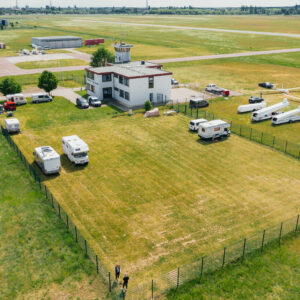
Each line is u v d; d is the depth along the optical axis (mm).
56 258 28266
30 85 93375
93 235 31234
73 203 36406
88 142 53188
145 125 61375
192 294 24891
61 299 24203
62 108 71375
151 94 74750
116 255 28719
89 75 80625
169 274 26703
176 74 109000
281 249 29516
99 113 68125
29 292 24797
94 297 24422
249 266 27562
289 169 44281
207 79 102250
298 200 36969
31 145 52000
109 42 195375
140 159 47219
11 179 41375
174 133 57438
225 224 32844
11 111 68875
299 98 81562
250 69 118000
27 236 31000
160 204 36250
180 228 32250
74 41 175500
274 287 25469
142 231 31797
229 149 50812
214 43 191375
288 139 55000
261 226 32562
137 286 25469
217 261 28094
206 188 39531
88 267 27328
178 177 42125
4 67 118625
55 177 42094
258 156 48344
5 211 34812
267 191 38812
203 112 69688
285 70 116062
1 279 25953
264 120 65312
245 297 24594
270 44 184875
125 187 39750
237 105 75750
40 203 36344
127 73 74188
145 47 174500
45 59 136625
